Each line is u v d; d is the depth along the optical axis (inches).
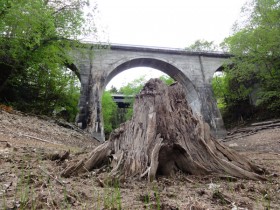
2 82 675.4
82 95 1038.4
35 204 87.3
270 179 145.9
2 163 164.1
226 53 1286.9
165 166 149.3
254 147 521.3
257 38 912.9
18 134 344.8
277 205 96.4
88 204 91.1
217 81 1439.5
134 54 1191.6
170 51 1240.2
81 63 1089.4
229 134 1053.2
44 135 433.7
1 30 568.1
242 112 1314.0
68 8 752.3
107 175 130.0
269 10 898.7
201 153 154.3
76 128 802.8
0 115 436.1
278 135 614.2
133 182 125.6
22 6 538.9
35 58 690.2
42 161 180.7
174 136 156.8
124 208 86.8
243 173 146.4
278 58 941.8
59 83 859.4
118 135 169.8
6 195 98.1
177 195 105.0
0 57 630.5
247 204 94.8
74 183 121.7
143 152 145.6
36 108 775.1
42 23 616.7
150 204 88.9
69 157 198.8
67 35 742.5
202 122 171.9
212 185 120.1
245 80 1190.9
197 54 1279.5
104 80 1096.2
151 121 159.0
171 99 182.5
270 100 1088.8
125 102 2085.4
